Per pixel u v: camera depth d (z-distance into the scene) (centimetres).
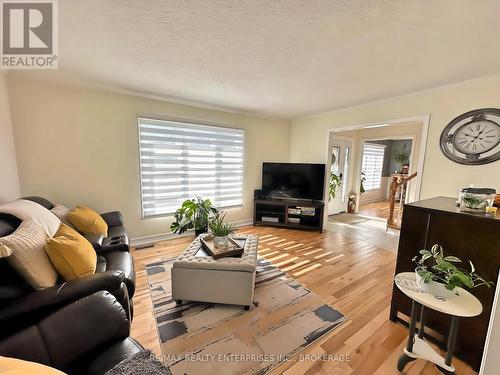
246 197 431
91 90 267
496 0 117
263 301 193
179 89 274
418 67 204
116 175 292
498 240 123
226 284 177
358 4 124
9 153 219
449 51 173
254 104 341
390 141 727
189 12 133
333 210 534
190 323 166
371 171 689
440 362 126
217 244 202
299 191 414
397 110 296
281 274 241
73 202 267
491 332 84
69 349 84
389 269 255
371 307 188
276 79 238
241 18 138
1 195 202
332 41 163
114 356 83
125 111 290
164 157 328
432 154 262
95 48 177
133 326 162
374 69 210
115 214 264
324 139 404
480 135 224
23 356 78
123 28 150
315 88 265
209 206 332
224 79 241
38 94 239
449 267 119
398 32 150
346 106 349
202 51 181
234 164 404
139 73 227
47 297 107
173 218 345
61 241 131
